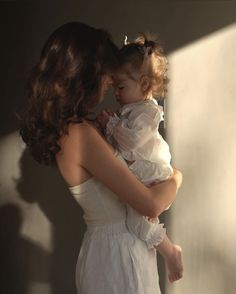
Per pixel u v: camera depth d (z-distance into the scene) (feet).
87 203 5.70
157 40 7.81
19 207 8.52
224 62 7.68
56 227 8.44
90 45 5.24
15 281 8.66
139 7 7.84
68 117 5.25
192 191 7.93
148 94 6.31
